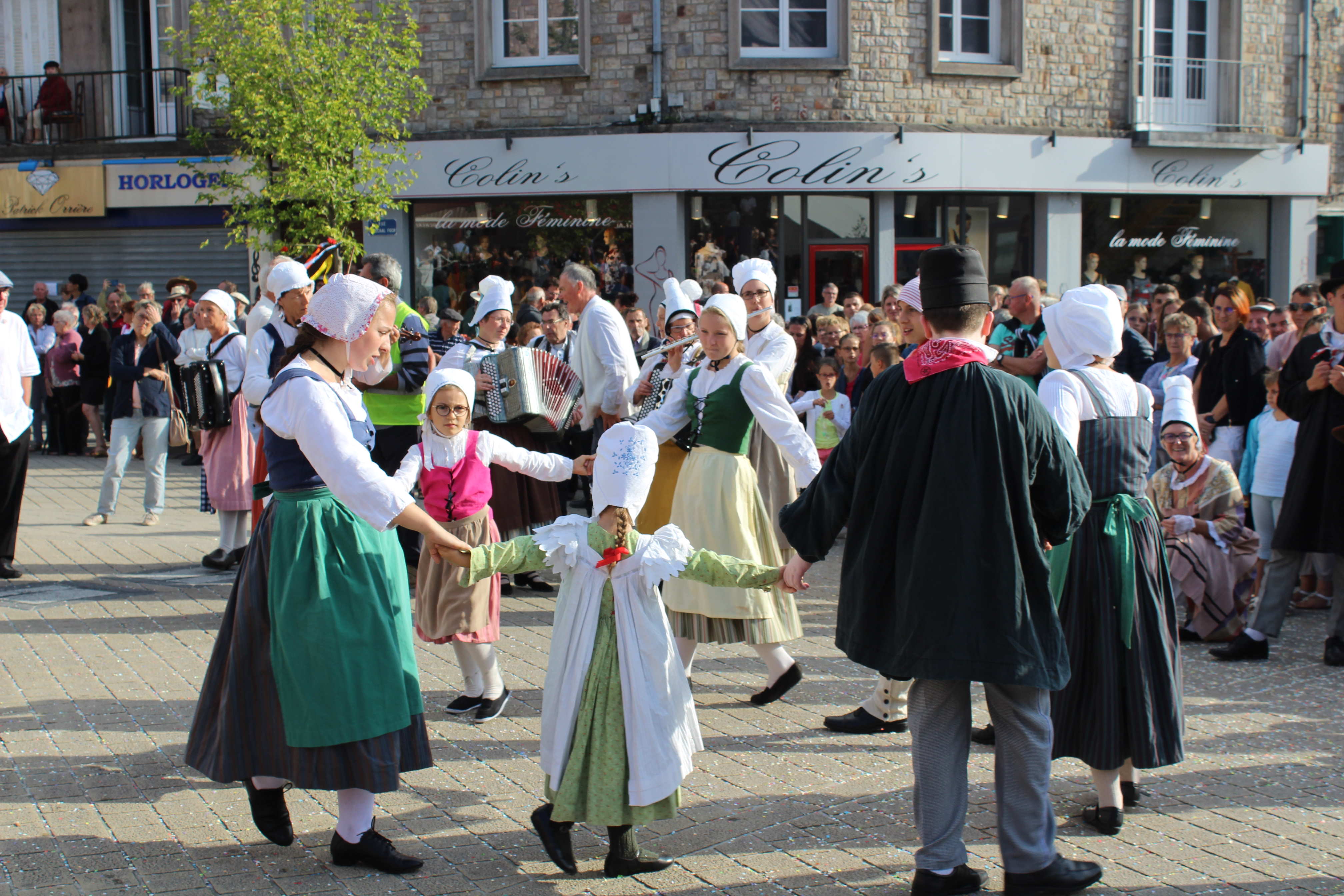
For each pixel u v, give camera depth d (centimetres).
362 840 363
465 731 494
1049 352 420
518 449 524
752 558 503
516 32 1630
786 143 1581
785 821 404
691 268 1639
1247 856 376
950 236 1684
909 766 455
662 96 1591
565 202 1647
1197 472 673
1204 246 1816
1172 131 1709
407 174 1551
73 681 548
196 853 375
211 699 370
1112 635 386
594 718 353
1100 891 351
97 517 973
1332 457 587
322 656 344
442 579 499
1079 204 1714
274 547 352
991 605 320
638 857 360
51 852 374
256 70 1404
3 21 1830
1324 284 616
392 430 709
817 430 1000
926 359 335
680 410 536
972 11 1659
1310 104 1836
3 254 1839
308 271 641
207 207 1759
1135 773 418
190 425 777
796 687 555
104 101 1814
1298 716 519
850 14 1579
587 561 360
